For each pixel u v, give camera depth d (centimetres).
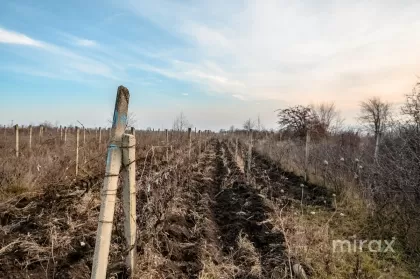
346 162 968
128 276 336
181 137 1850
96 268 275
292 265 444
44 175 728
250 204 777
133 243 330
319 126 2147
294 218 634
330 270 437
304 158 1232
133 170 313
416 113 676
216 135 5156
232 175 1129
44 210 562
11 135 1789
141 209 509
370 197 716
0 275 354
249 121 2252
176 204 636
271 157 1588
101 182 614
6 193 643
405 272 454
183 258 477
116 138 294
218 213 770
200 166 1339
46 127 2188
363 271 444
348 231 598
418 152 636
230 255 505
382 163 739
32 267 382
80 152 992
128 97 299
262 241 562
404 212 602
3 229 472
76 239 459
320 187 939
